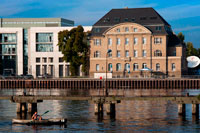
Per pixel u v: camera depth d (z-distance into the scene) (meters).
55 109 78.69
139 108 78.50
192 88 123.75
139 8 149.00
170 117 68.06
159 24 144.00
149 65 144.00
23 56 165.62
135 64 145.12
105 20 148.62
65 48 144.25
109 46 146.50
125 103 86.19
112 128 60.06
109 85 129.00
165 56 142.75
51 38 160.75
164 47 143.00
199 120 65.12
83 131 58.38
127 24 144.75
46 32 160.62
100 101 70.00
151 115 70.25
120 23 144.88
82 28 144.88
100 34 147.12
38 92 113.62
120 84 128.62
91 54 147.88
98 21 149.62
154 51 143.88
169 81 126.06
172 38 149.12
